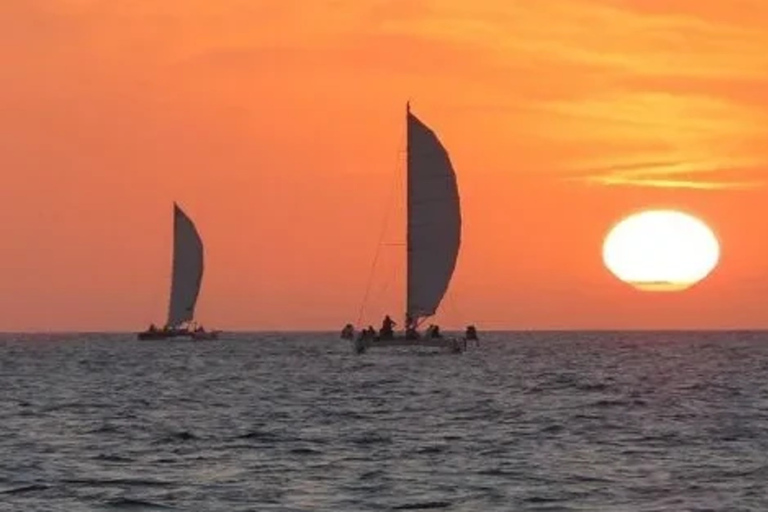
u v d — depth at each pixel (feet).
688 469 498.69
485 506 415.85
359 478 474.08
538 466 507.30
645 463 517.14
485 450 561.84
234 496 434.30
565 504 419.74
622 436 621.72
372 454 547.08
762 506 416.46
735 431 647.15
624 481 467.52
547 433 636.48
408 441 598.34
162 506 417.69
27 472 490.90
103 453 550.77
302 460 527.40
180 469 500.33
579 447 573.74
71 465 511.81
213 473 488.44
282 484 460.14
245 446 577.84
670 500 426.92
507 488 450.71
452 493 440.45
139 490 447.42
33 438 611.88
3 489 450.71
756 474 484.74
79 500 428.56
